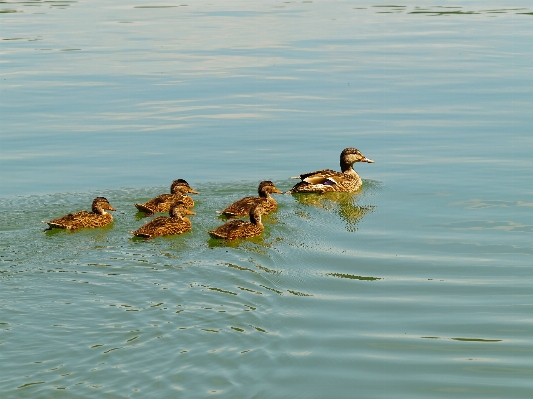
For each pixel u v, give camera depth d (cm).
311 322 1317
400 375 1168
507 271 1540
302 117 2650
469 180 2069
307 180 2033
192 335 1230
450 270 1546
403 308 1382
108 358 1156
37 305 1330
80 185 2042
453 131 2480
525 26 4316
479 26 4356
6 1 5391
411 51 3700
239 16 4722
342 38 4025
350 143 2392
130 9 5019
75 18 4656
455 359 1215
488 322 1335
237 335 1239
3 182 2059
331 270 1541
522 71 3256
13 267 1498
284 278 1483
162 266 1514
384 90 2988
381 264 1575
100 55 3612
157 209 1855
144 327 1255
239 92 2964
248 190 2034
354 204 1955
